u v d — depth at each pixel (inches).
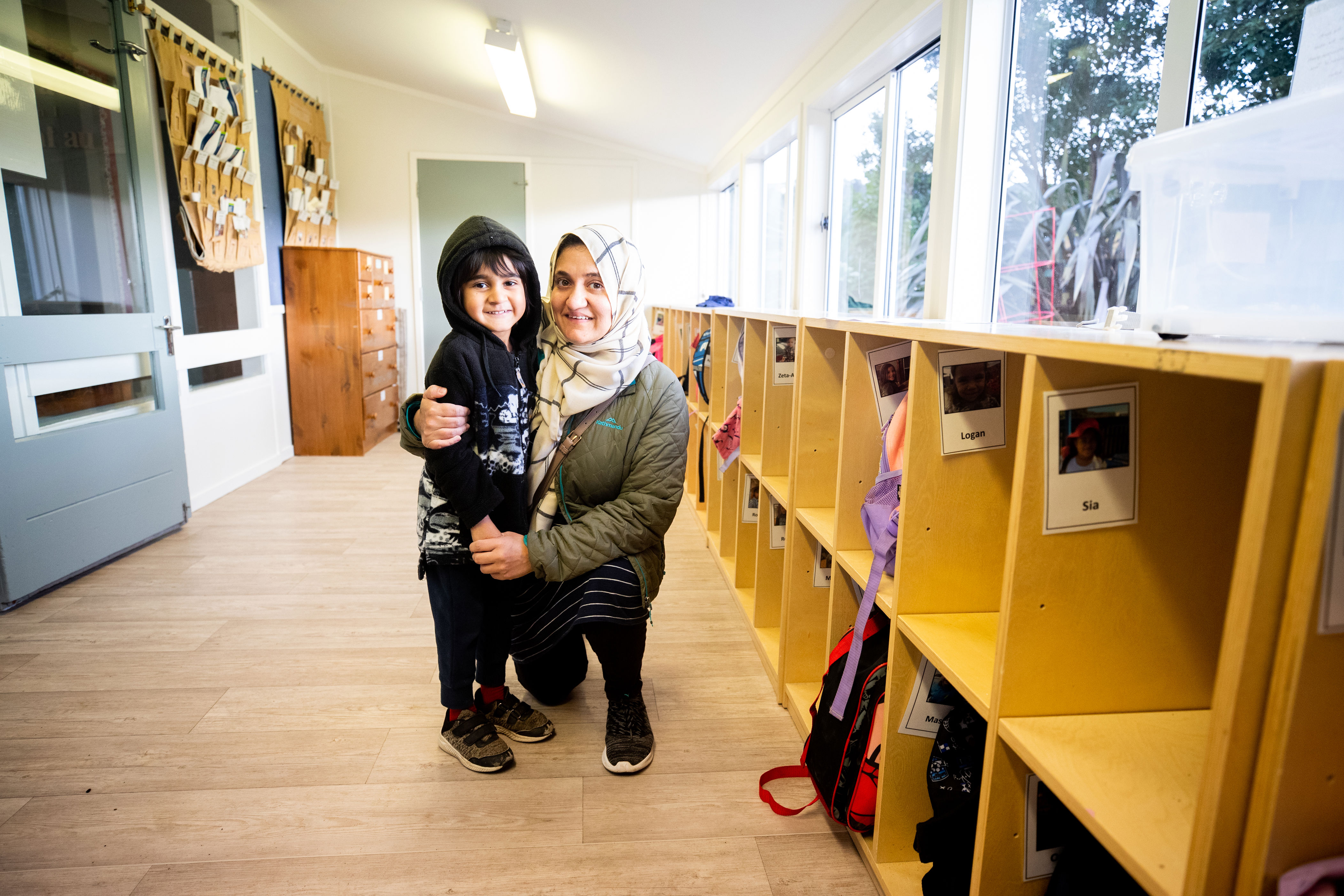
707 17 127.6
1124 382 32.2
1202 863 23.1
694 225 260.8
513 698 67.2
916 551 45.1
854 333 54.0
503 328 54.1
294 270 189.6
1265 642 21.7
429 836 53.9
